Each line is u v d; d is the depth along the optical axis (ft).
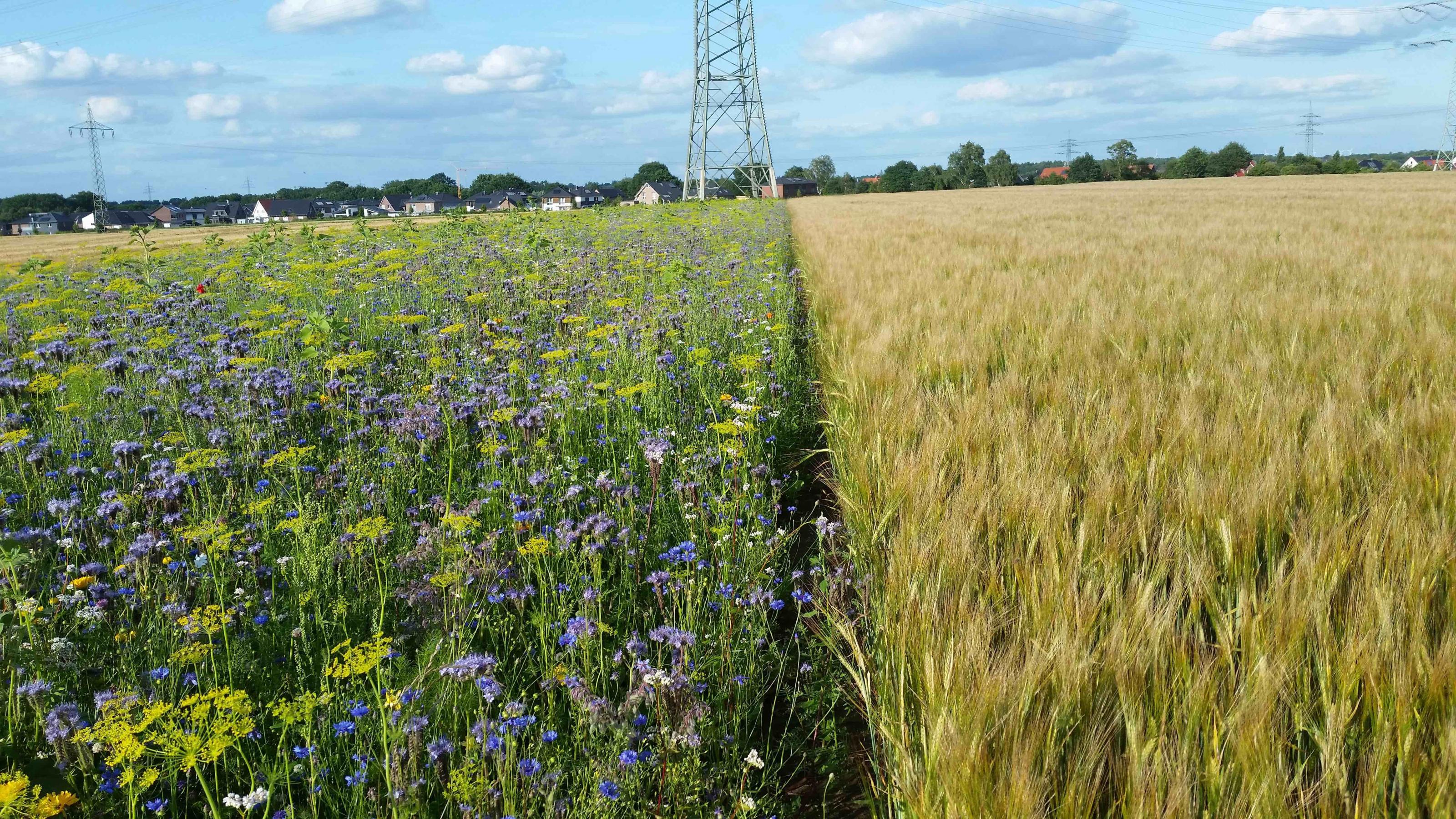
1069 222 83.61
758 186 248.93
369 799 8.24
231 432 18.13
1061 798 7.63
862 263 46.78
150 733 7.82
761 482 16.14
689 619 11.27
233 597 11.62
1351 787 8.00
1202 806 7.84
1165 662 9.12
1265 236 59.82
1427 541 10.84
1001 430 16.08
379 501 14.84
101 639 10.92
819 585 13.06
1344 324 24.62
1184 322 25.93
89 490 15.67
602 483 14.15
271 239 53.16
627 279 33.65
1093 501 12.68
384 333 28.27
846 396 20.63
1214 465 14.34
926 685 9.11
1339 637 9.59
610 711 8.91
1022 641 9.71
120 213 414.82
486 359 22.79
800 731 10.84
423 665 9.91
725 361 25.58
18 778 6.49
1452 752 7.27
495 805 7.91
